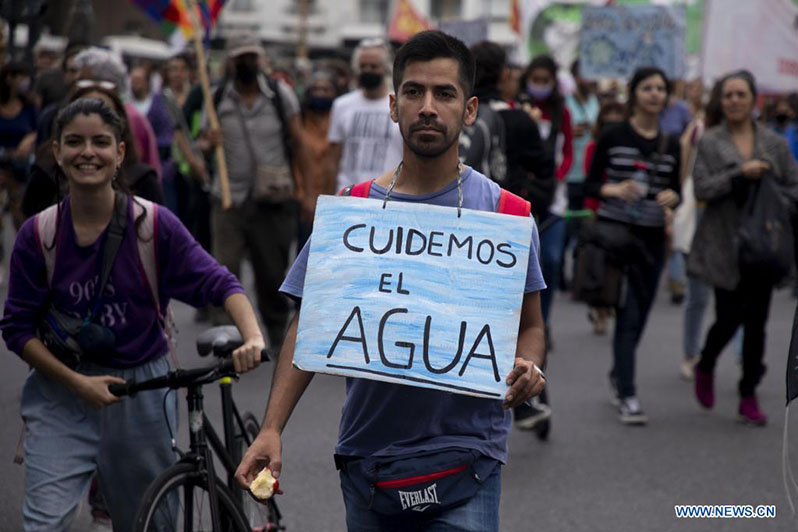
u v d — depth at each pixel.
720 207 7.18
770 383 8.44
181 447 6.24
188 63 14.62
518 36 16.86
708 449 6.66
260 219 8.64
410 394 3.11
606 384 8.34
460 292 3.02
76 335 3.97
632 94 7.36
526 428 6.67
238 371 3.81
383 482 3.08
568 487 5.91
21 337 3.94
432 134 3.03
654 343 9.95
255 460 3.05
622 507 5.59
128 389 3.84
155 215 4.00
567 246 12.70
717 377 8.66
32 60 13.43
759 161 6.96
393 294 3.02
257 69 8.57
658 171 7.28
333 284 3.04
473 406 3.14
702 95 13.47
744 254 6.99
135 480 4.11
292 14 49.88
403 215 3.08
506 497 5.74
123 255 3.97
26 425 4.03
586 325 10.81
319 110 10.86
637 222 7.24
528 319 3.19
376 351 2.98
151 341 4.07
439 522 3.11
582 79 12.35
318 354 2.99
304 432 6.78
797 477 3.76
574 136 12.15
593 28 12.17
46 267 3.96
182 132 10.39
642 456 6.50
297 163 8.86
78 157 3.88
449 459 3.07
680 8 12.02
